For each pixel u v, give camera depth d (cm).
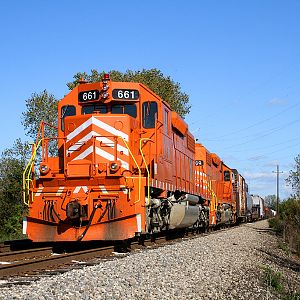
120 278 821
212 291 853
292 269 1491
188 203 1948
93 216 1271
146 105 1474
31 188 1315
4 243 1414
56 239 1281
